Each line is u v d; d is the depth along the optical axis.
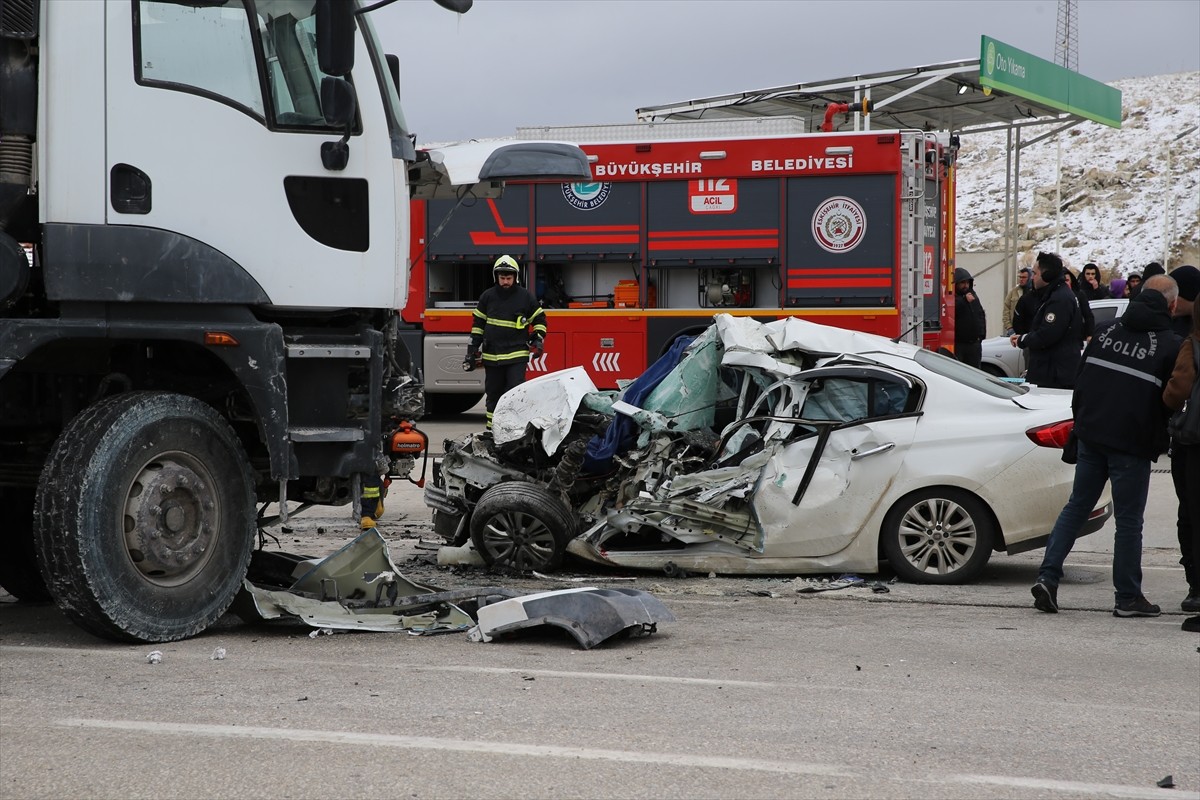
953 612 7.22
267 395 6.17
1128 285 18.44
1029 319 13.73
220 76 6.17
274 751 4.35
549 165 8.07
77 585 5.80
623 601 6.41
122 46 6.00
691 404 8.57
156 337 6.04
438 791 3.95
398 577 6.94
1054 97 20.14
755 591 7.77
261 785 4.00
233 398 6.65
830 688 5.38
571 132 16.69
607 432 8.54
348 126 6.32
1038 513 7.94
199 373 6.66
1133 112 67.06
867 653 6.11
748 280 16.23
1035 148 66.25
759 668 5.76
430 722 4.73
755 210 16.02
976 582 8.20
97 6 5.97
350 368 6.47
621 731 4.64
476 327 12.08
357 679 5.44
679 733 4.62
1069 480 7.93
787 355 8.51
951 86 19.16
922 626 6.81
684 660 5.91
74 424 5.89
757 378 8.40
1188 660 6.03
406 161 6.71
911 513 8.05
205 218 6.12
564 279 16.83
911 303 15.77
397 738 4.51
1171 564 9.09
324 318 6.57
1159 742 4.63
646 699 5.13
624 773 4.14
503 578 8.26
